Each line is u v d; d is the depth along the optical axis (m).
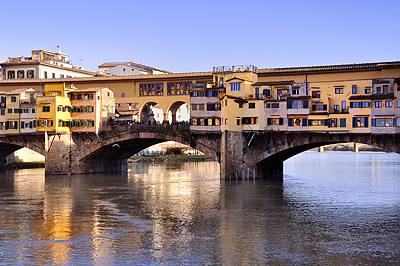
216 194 80.81
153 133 103.56
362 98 87.06
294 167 147.88
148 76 111.81
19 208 69.62
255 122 93.94
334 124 89.56
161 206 70.62
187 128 100.25
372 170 133.38
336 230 56.62
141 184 95.00
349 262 45.88
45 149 109.88
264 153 95.81
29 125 111.75
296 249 49.56
